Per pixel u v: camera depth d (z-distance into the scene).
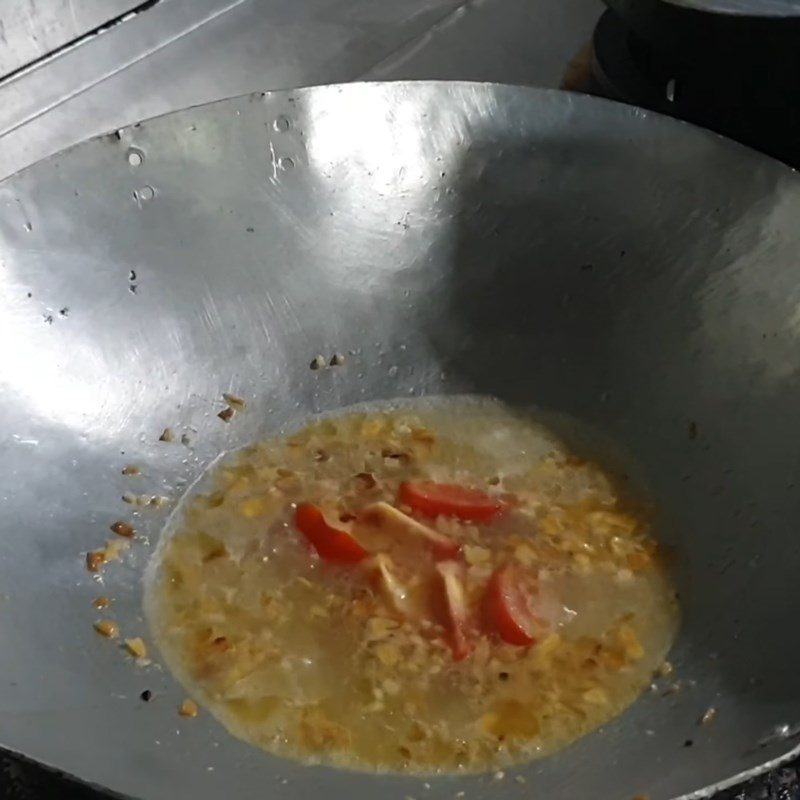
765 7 0.84
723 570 0.73
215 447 0.83
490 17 1.09
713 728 0.64
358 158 0.85
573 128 0.83
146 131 0.80
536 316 0.85
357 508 0.80
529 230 0.85
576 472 0.82
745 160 0.77
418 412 0.86
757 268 0.77
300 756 0.68
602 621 0.74
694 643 0.71
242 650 0.73
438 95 0.85
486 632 0.74
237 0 1.01
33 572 0.72
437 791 0.66
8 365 0.76
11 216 0.77
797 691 0.62
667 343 0.81
